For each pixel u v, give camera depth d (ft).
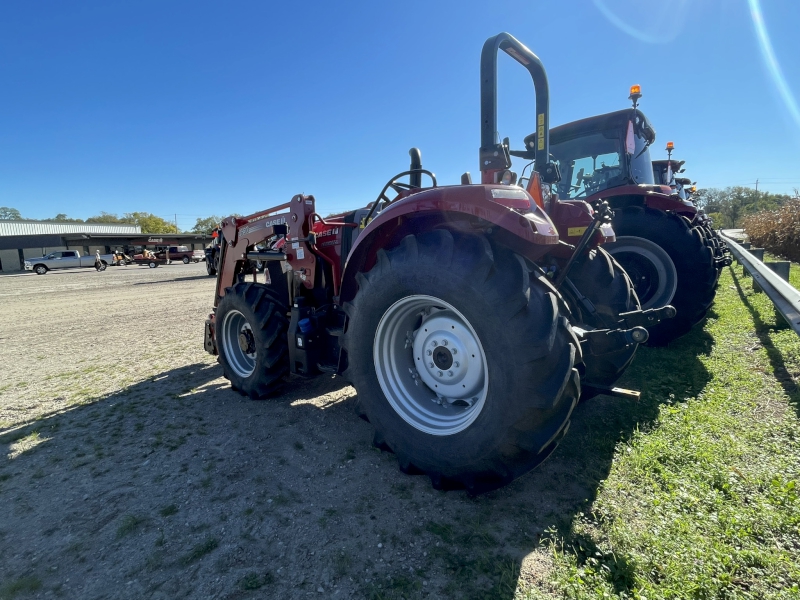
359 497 7.41
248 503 7.36
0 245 124.88
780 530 5.91
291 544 6.37
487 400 6.55
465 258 6.64
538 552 5.96
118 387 13.48
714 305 19.67
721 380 10.89
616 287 9.51
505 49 8.35
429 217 8.13
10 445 9.80
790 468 7.11
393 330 8.03
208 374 14.55
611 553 5.76
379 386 8.02
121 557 6.27
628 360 9.36
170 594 5.60
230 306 12.32
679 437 8.33
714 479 7.01
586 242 7.94
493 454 6.52
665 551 5.66
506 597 5.26
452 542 6.24
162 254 116.57
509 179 8.09
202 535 6.64
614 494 6.97
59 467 8.79
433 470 7.29
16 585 5.84
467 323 6.74
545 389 6.12
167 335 21.17
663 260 14.53
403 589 5.49
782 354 11.93
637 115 16.12
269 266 13.30
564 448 8.39
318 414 10.89
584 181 16.98
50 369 15.87
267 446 9.30
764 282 16.03
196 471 8.43
